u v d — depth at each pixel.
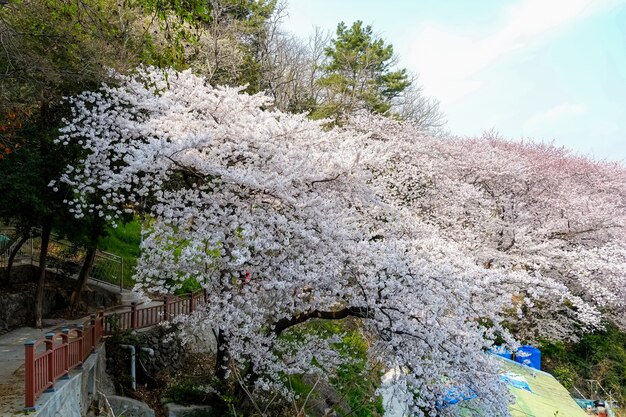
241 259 7.48
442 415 8.67
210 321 8.70
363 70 28.77
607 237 16.88
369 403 11.34
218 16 19.95
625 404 15.84
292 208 8.88
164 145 7.90
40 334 10.57
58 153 10.05
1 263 13.11
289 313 9.19
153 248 8.84
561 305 16.28
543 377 13.38
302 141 10.09
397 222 11.16
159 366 10.77
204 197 8.67
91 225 11.14
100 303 13.62
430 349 8.21
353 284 8.80
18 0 9.15
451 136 25.53
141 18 12.86
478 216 15.46
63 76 9.88
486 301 9.28
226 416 9.21
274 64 25.02
